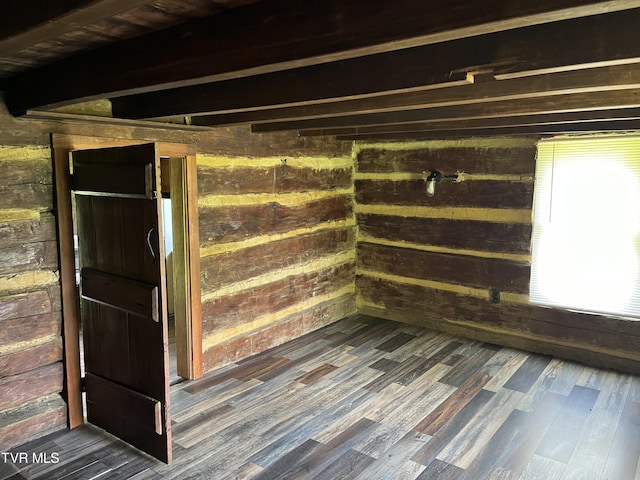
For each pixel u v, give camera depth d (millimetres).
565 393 3668
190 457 2807
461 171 4801
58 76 2354
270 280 4527
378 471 2688
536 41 1770
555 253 4395
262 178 4328
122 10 1303
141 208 2625
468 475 2652
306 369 4098
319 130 4527
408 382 3852
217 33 1729
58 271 3029
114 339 2934
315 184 4961
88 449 2889
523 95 2355
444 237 5012
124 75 2045
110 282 2850
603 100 2660
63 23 1399
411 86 2080
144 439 2822
